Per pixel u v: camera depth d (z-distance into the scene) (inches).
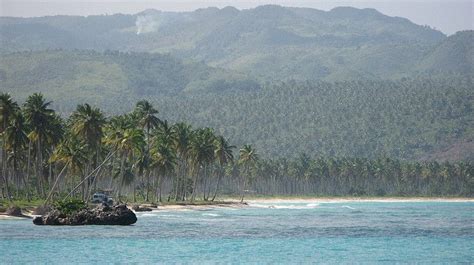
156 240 7819.9
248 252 6943.9
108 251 6825.8
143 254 6663.4
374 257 6688.0
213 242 7765.8
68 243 7352.4
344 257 6658.5
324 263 6269.7
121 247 7135.8
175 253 6781.5
